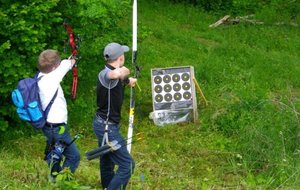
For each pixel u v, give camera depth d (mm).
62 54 8961
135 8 7594
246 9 16516
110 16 9625
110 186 6055
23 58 8641
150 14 15305
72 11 9273
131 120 7098
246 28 15070
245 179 7523
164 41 13453
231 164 8031
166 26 14445
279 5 16109
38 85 6129
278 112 9086
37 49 8586
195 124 9727
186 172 7848
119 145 5965
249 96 9969
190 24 15320
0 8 8508
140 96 10648
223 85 11078
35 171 6637
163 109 9914
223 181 7516
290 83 11656
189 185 7105
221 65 11961
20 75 8531
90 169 7352
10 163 7000
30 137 8906
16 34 8508
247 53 13016
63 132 5828
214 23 15430
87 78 10094
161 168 7824
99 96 6031
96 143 8977
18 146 8508
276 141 8281
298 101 9898
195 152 8586
